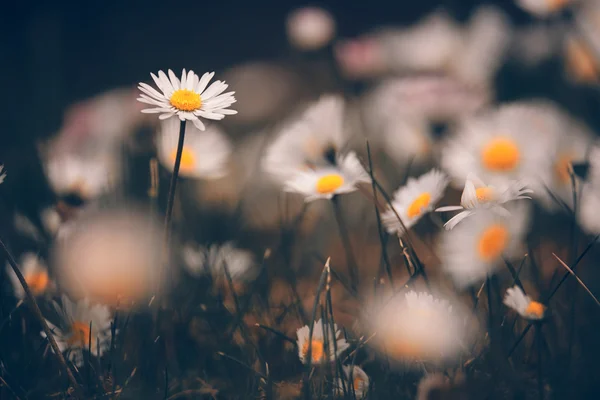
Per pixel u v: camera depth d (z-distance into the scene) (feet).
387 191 1.70
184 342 1.21
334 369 1.08
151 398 1.09
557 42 2.00
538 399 1.06
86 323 1.11
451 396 1.00
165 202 1.56
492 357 1.07
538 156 1.31
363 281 1.38
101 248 1.27
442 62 2.08
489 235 1.04
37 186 1.56
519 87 1.98
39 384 1.12
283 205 1.72
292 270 1.36
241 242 1.54
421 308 1.03
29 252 1.30
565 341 1.17
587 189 1.24
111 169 1.59
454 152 1.34
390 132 1.77
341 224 1.22
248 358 1.16
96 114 1.77
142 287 1.24
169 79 1.03
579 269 1.33
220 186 1.83
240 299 1.31
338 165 1.21
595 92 1.87
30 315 1.20
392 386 1.07
